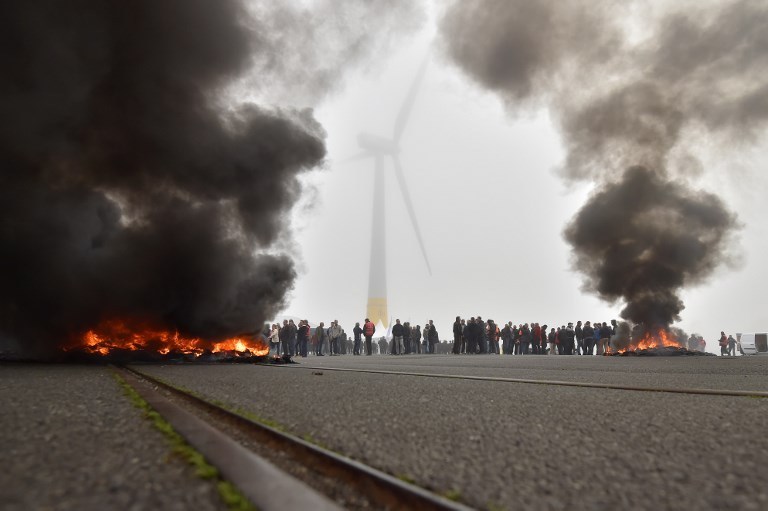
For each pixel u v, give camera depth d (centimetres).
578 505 178
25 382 620
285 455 252
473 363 1334
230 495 173
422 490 179
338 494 194
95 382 626
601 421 347
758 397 483
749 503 181
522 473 217
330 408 409
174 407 390
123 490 182
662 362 1359
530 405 427
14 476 200
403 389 562
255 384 627
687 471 221
